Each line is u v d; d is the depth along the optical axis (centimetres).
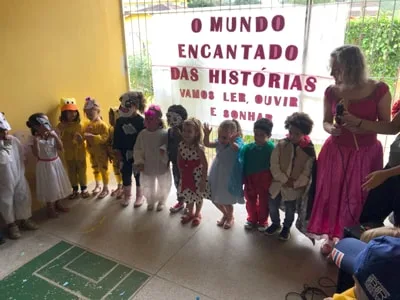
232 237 263
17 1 264
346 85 199
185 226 279
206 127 262
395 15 245
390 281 99
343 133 211
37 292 211
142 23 353
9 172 255
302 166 235
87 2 318
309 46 278
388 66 258
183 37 334
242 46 306
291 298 202
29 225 278
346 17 260
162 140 285
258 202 265
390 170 179
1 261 240
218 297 204
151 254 245
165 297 205
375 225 195
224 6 303
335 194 221
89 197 330
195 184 269
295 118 232
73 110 300
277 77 299
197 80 341
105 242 260
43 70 291
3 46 260
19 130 283
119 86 371
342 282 181
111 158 322
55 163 284
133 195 333
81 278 222
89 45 328
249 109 322
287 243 254
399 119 192
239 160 256
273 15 284
